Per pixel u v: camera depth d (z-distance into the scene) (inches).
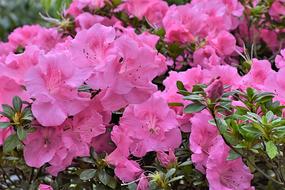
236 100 36.4
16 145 33.4
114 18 47.3
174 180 33.6
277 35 47.6
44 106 32.1
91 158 35.0
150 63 32.9
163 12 46.7
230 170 34.3
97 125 34.1
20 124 33.1
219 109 33.0
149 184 33.4
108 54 32.7
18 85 34.2
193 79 37.2
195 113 35.1
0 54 46.6
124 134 34.9
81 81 32.3
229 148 33.6
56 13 52.6
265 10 46.7
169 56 43.4
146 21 46.3
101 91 33.5
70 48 33.7
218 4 45.2
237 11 46.1
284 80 34.3
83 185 36.5
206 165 34.1
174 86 36.7
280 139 31.8
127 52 32.5
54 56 32.3
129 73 32.8
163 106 35.2
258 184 39.9
